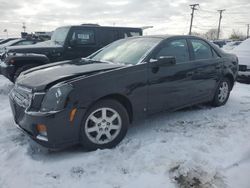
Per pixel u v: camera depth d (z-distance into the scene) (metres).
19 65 7.10
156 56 4.16
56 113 3.14
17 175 3.00
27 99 3.39
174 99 4.41
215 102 5.50
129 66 3.80
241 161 3.29
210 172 3.03
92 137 3.53
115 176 3.00
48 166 3.19
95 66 3.90
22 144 3.76
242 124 4.55
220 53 5.44
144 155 3.40
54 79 3.38
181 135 4.05
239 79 8.52
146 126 4.46
